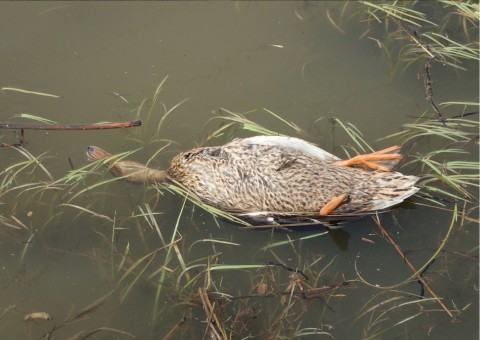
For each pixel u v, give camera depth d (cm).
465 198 170
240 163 168
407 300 158
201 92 189
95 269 164
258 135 181
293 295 159
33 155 179
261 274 162
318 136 182
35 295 161
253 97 188
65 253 167
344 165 169
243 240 167
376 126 183
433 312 157
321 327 156
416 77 191
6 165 177
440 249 162
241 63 194
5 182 174
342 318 157
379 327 156
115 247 167
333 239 167
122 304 160
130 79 191
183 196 173
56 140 182
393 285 160
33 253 167
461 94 188
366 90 189
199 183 171
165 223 170
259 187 167
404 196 162
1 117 184
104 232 169
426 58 193
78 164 178
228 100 188
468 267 162
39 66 193
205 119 185
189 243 167
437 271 162
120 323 158
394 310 157
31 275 164
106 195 174
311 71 193
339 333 155
